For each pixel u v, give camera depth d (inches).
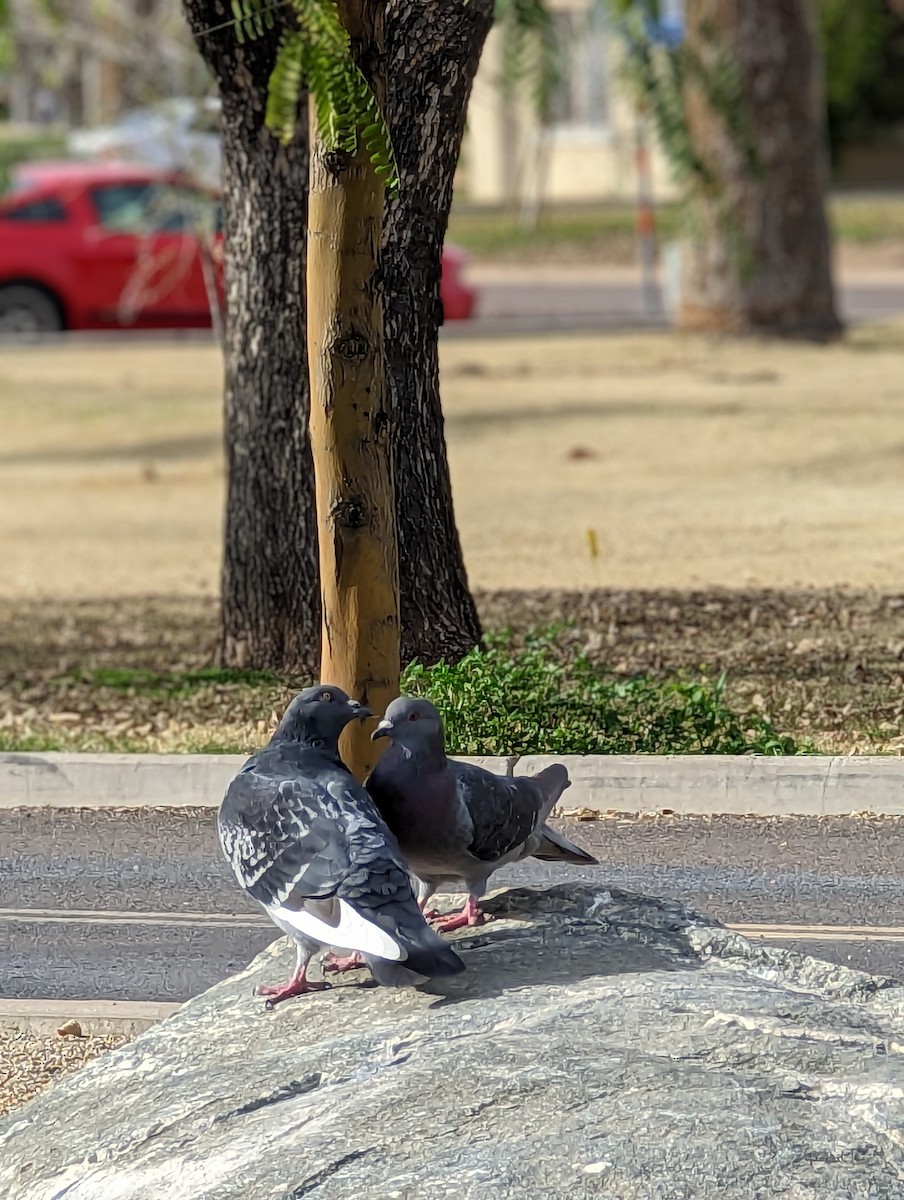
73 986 382.3
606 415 1152.2
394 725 298.0
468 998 287.0
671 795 489.4
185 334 1546.5
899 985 292.2
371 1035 276.8
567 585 749.3
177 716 582.9
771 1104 244.7
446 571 583.2
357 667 410.6
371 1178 236.2
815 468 982.4
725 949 303.6
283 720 307.0
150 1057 290.5
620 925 313.4
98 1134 269.4
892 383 1236.5
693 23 1347.2
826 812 484.7
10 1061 341.4
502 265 2183.8
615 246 2202.3
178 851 473.1
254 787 289.7
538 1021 272.8
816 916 412.8
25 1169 267.1
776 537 831.7
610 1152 234.1
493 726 517.7
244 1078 272.7
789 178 1412.4
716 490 937.5
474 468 1016.2
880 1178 228.1
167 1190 247.9
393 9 524.7
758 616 685.9
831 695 580.7
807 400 1178.0
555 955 301.7
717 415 1138.0
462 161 686.5
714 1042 262.8
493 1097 250.8
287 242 601.9
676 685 540.7
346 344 397.4
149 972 390.9
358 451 402.9
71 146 1919.3
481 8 528.7
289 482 619.5
